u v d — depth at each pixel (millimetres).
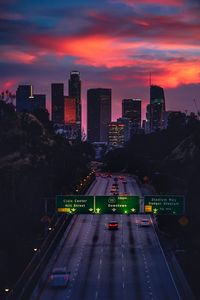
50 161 182625
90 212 91750
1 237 98312
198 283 71938
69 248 98000
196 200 124000
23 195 129750
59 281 71938
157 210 91312
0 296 67750
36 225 113562
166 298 66188
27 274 73312
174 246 98062
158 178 186125
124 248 97750
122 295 67625
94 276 77625
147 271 80688
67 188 175000
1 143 178125
